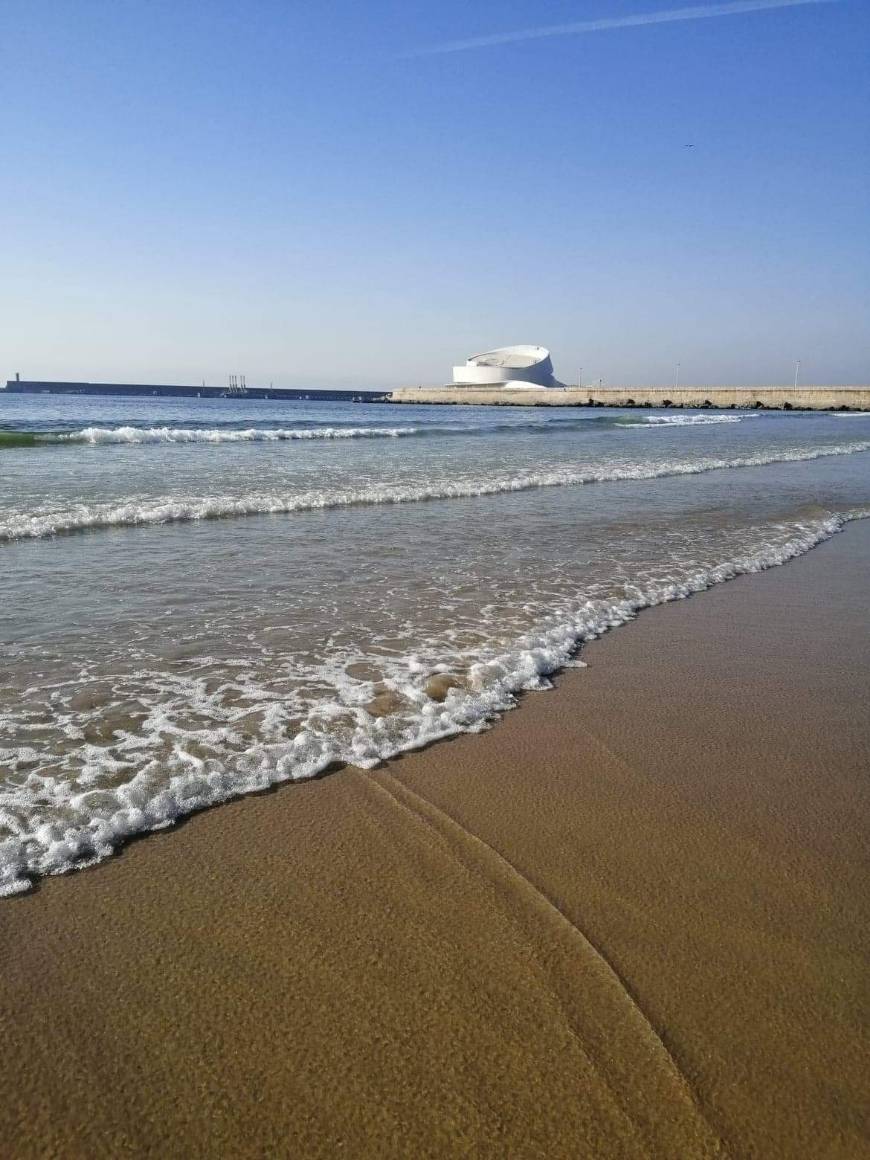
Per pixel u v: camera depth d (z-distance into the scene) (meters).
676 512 9.33
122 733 2.89
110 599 4.74
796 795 2.68
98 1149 1.32
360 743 2.91
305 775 2.67
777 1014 1.67
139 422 26.91
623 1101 1.44
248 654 3.84
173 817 2.37
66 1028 1.56
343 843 2.28
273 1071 1.48
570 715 3.31
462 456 16.12
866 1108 1.45
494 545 6.95
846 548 7.62
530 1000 1.68
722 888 2.12
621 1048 1.56
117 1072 1.47
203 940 1.84
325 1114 1.40
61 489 9.02
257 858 2.19
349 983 1.72
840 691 3.72
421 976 1.75
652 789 2.68
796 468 16.02
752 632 4.67
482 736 3.06
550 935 1.90
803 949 1.88
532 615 4.75
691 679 3.81
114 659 3.70
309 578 5.48
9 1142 1.32
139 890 2.02
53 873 2.07
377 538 7.05
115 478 10.33
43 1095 1.42
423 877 2.13
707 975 1.78
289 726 3.02
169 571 5.52
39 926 1.87
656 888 2.12
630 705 3.44
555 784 2.69
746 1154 1.34
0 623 4.18
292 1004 1.65
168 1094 1.43
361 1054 1.53
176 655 3.79
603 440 23.50
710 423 39.38
